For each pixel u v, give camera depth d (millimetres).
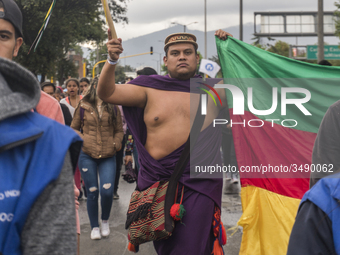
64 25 21047
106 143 4641
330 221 1477
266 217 3133
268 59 3436
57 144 1279
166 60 3273
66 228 1246
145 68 5930
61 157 1261
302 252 1483
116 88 3053
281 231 3084
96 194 4668
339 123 1800
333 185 1502
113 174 4719
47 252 1206
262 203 3166
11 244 1191
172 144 3025
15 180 1210
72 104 6363
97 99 4730
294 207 3107
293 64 3400
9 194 1192
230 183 7457
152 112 3111
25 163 1232
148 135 3139
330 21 43062
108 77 2906
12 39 1918
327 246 1473
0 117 1184
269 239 3090
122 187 7582
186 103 3115
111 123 4715
